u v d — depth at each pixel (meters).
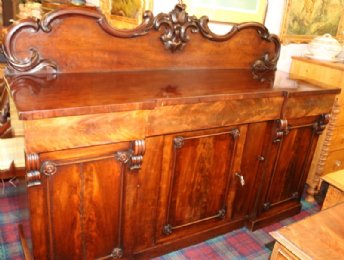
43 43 1.44
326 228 1.00
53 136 1.14
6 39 1.36
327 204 1.45
